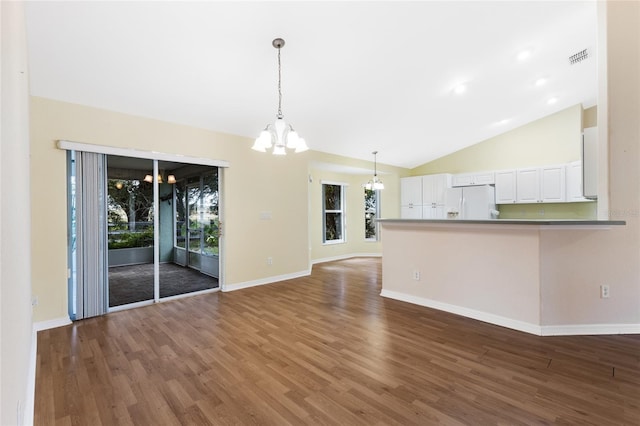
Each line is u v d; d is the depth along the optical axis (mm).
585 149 4355
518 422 1662
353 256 8125
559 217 5969
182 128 4125
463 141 6766
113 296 4086
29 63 2617
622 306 2891
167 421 1715
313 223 7219
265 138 2562
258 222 4969
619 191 2902
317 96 4000
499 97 4852
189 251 5672
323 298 4160
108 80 3086
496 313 3131
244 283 4770
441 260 3596
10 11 1229
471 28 3109
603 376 2113
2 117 1017
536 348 2559
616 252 2885
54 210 3172
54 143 3182
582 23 3223
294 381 2104
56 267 3172
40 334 2943
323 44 3029
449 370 2219
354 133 5461
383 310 3615
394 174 7879
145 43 2691
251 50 2977
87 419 1736
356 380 2105
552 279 2852
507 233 3047
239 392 1984
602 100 2955
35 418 1741
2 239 968
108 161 3922
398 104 4590
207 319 3346
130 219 4129
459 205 6668
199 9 2439
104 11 2332
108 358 2453
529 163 6160
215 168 4734
